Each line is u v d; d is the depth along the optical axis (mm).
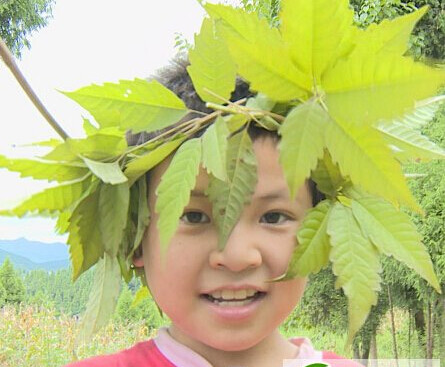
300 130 493
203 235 618
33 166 527
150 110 584
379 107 466
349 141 491
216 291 628
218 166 514
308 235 582
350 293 557
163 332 768
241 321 635
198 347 729
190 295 633
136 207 640
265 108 590
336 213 585
